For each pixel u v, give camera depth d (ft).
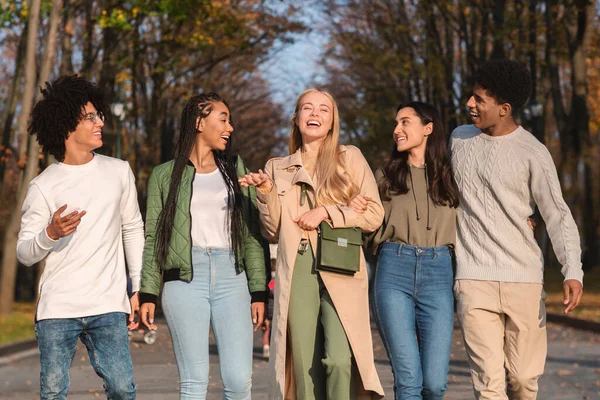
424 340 19.02
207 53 100.68
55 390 17.17
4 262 67.82
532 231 19.04
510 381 19.20
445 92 100.48
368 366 17.87
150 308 18.42
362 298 18.08
